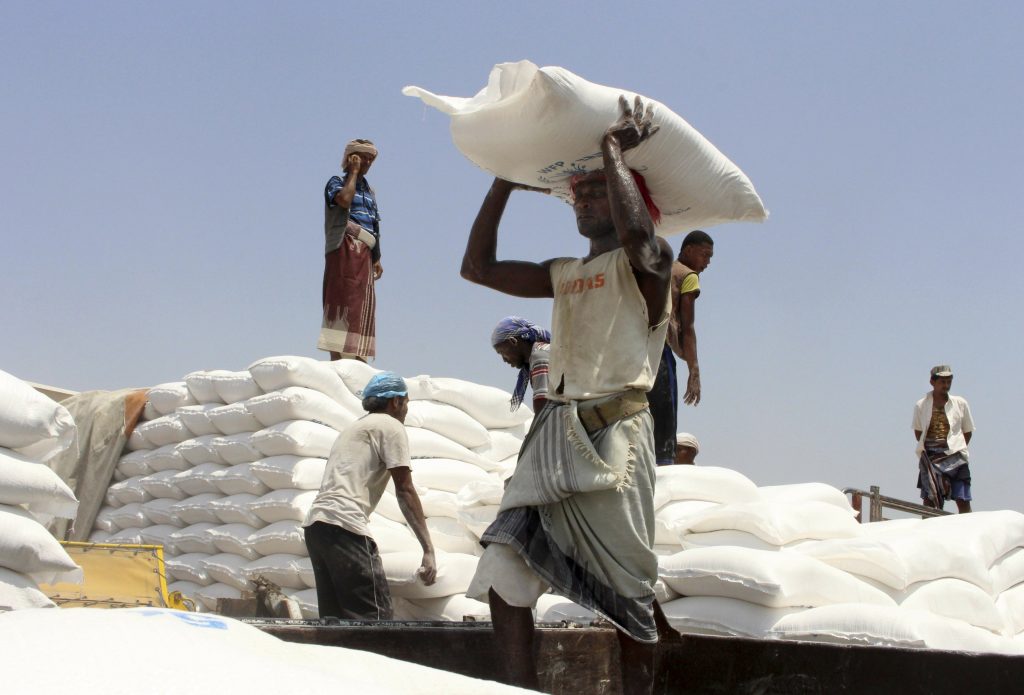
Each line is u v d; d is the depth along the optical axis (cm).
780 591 412
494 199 306
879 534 527
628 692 265
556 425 270
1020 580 559
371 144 775
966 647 397
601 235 286
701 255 631
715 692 323
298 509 587
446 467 637
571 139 272
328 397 637
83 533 718
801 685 318
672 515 495
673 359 580
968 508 1112
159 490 695
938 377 1125
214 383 678
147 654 106
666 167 287
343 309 757
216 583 629
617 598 261
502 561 269
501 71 275
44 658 102
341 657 143
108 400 746
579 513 263
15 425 344
